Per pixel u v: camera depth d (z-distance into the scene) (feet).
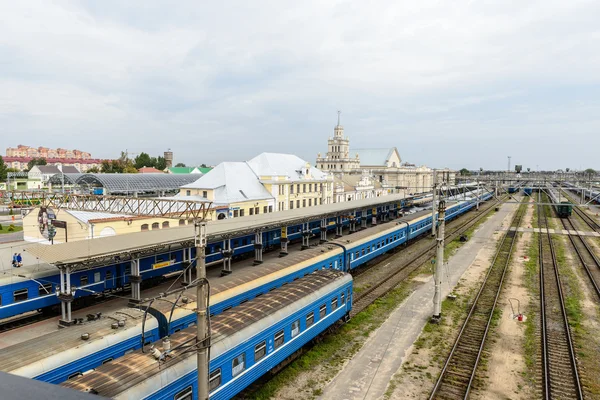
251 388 56.59
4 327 74.84
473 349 69.05
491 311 85.97
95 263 79.05
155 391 40.06
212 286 68.54
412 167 460.96
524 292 100.58
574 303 92.73
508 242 166.20
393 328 77.97
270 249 146.72
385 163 437.17
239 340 50.75
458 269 122.93
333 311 74.13
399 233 147.95
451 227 207.10
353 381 59.11
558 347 70.18
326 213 146.51
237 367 50.60
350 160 395.96
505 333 75.87
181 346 42.45
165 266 100.53
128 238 89.71
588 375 61.05
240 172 189.88
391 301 92.99
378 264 128.26
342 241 111.24
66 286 73.97
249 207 174.50
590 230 201.57
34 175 359.87
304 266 88.84
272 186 188.03
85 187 208.33
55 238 127.65
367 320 81.87
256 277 75.61
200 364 36.65
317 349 68.85
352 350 68.95
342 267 105.91
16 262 114.21
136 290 84.89
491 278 112.47
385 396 55.42
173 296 62.64
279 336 58.85
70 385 37.58
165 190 224.33
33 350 44.91
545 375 60.13
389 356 66.74
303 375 60.70
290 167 222.28
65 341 47.73
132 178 223.10
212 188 168.55
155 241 87.04
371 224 210.79
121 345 51.39
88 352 47.62
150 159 482.69
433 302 87.45
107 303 87.71
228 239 109.50
